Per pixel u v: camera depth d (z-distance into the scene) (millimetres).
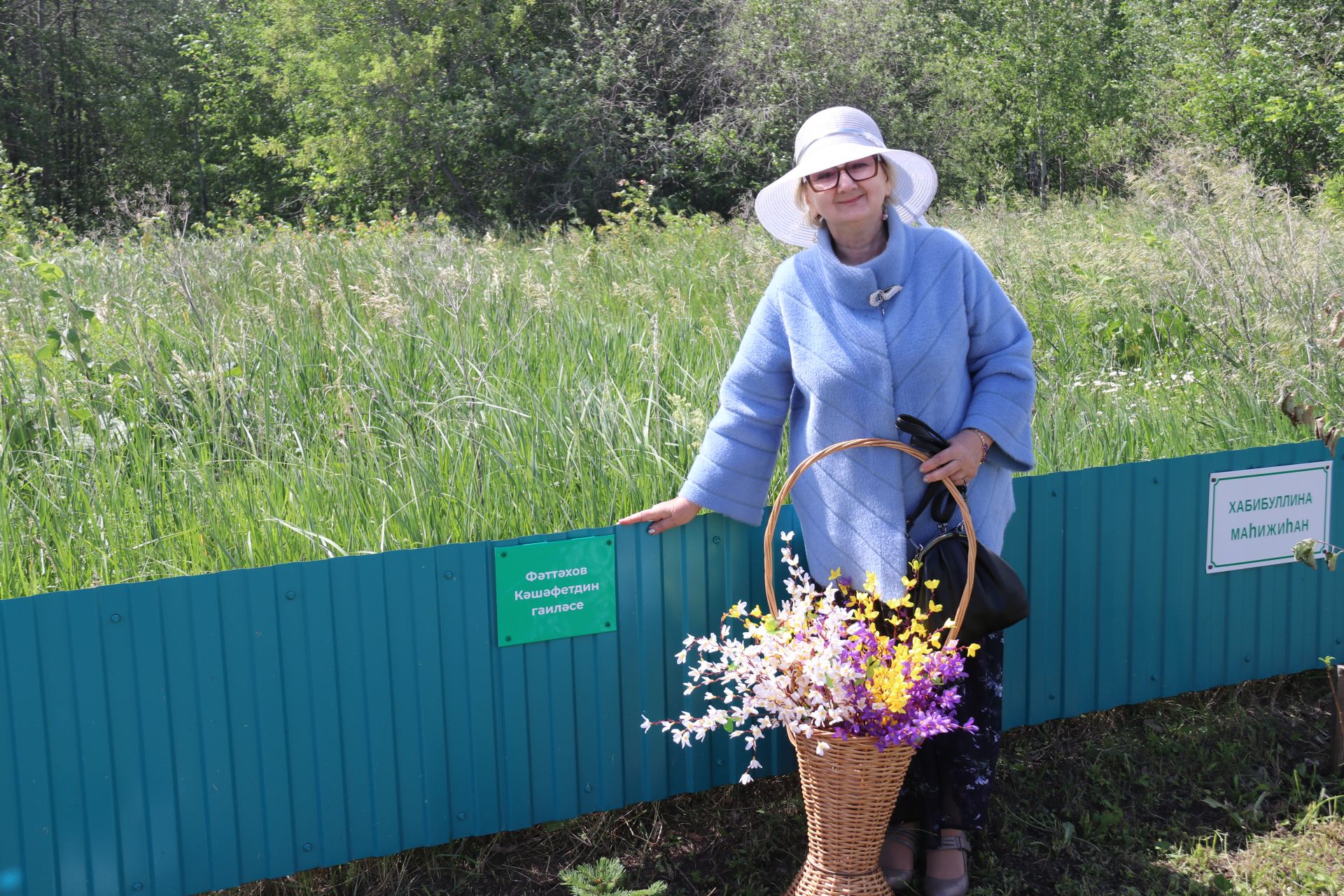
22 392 3971
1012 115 20656
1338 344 4051
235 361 4461
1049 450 4039
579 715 2896
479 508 3266
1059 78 20359
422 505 3273
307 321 5145
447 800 2783
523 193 19156
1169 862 2988
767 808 3223
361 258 7547
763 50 18391
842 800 2502
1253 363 4926
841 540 2682
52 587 3059
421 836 2770
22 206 13477
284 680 2584
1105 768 3441
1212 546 3578
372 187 19734
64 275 5125
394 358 4637
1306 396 4516
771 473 2902
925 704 2508
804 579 2645
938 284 2639
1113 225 9414
